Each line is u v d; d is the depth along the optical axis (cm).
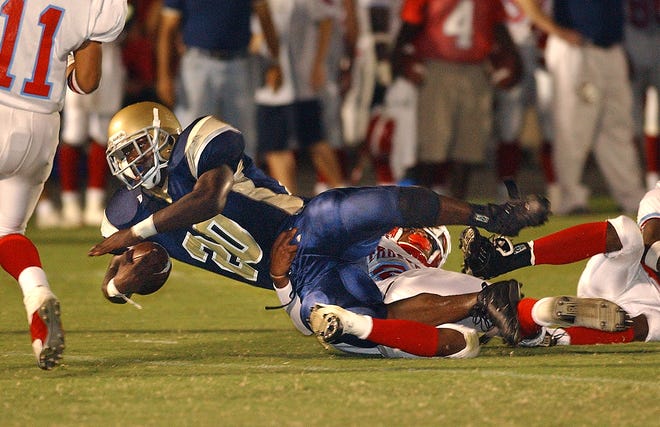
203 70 3086
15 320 1991
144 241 1630
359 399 1328
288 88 3303
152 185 1588
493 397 1330
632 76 3338
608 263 1673
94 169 3412
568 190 3378
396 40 3186
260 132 3325
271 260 1606
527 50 3397
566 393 1346
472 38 3148
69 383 1441
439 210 1556
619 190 3372
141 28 3588
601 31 3222
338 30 3506
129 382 1440
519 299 1560
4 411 1303
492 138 3625
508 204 1570
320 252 1580
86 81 1602
